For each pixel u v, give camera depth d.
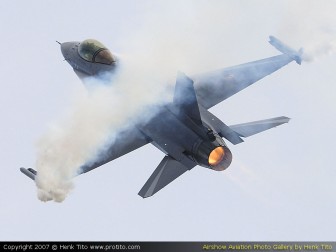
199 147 97.31
